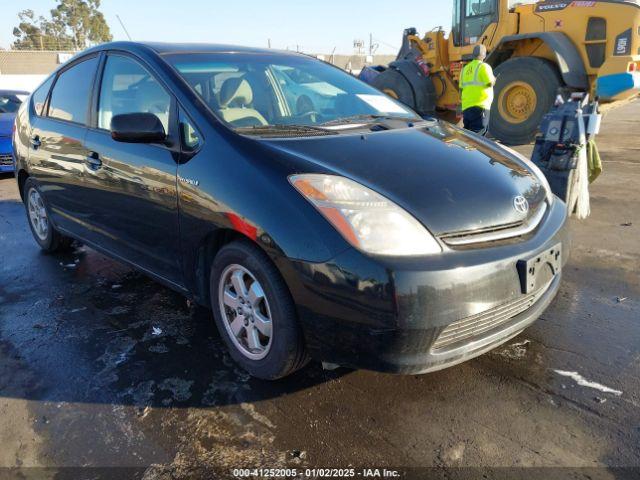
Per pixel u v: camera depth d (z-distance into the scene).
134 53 3.32
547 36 8.88
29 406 2.54
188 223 2.71
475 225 2.31
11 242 5.16
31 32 49.59
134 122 2.77
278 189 2.31
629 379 2.62
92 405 2.53
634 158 8.38
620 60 8.38
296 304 2.27
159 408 2.49
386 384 2.63
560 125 4.92
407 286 2.07
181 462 2.16
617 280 3.82
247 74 3.28
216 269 2.69
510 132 9.68
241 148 2.54
